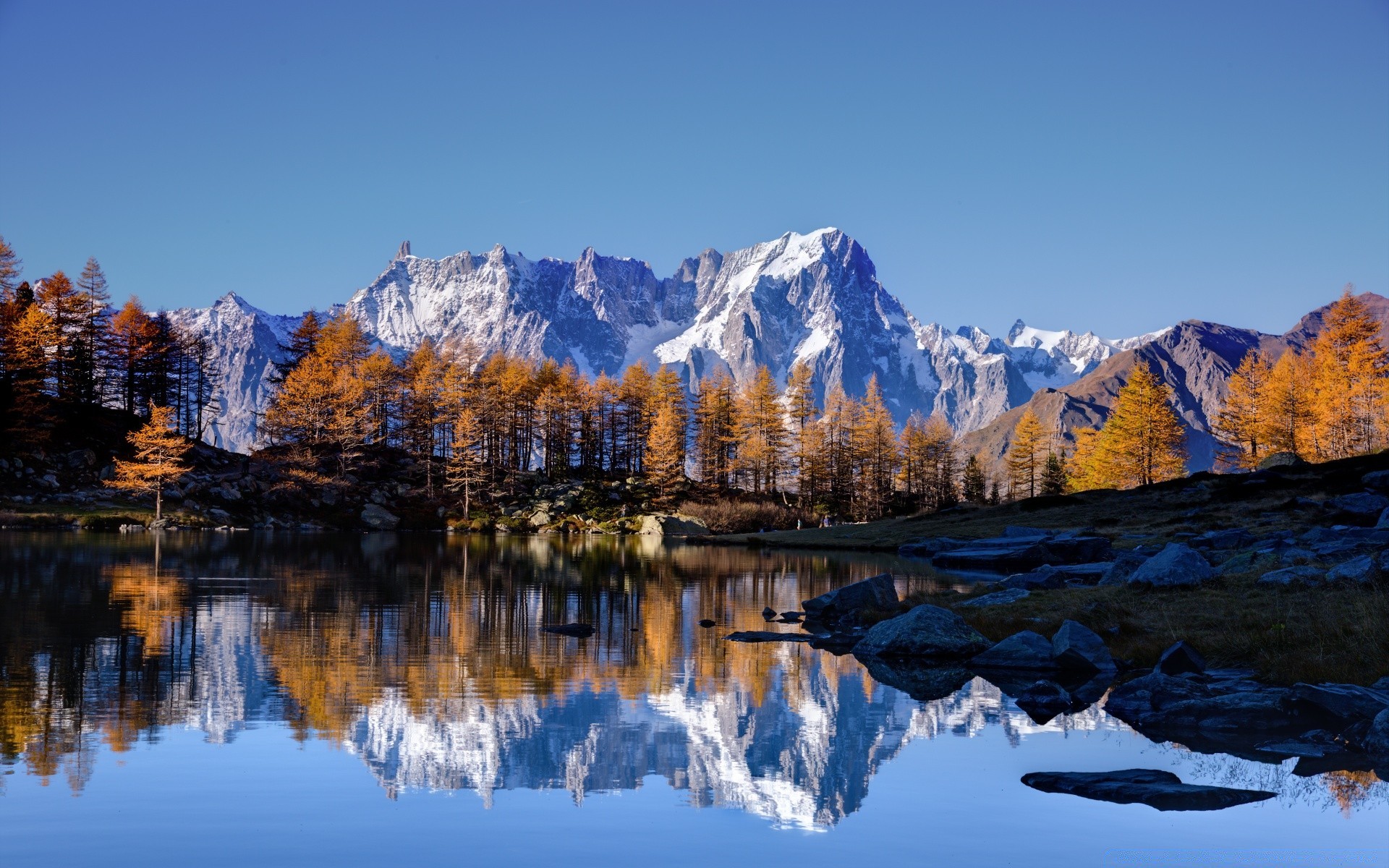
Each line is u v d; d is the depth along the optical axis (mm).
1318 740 15195
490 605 33094
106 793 11734
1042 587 33719
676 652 23469
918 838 10664
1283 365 112000
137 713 15820
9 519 81500
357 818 10992
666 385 148000
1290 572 26859
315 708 16453
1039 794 12258
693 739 15102
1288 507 58875
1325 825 11047
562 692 18438
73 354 109500
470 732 15125
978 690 19359
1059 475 140875
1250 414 114812
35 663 20172
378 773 12789
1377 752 14141
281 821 10820
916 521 90562
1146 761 13984
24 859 9484
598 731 15445
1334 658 18203
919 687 19625
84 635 24031
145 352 117625
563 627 26359
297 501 108188
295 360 140750
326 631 25672
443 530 112375
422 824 10859
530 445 150750
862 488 140500
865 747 14758
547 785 12508
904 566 57656
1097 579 36094
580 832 10703
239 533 88250
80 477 97812
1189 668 19531
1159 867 9742
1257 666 19219
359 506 112562
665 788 12453
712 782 12773
